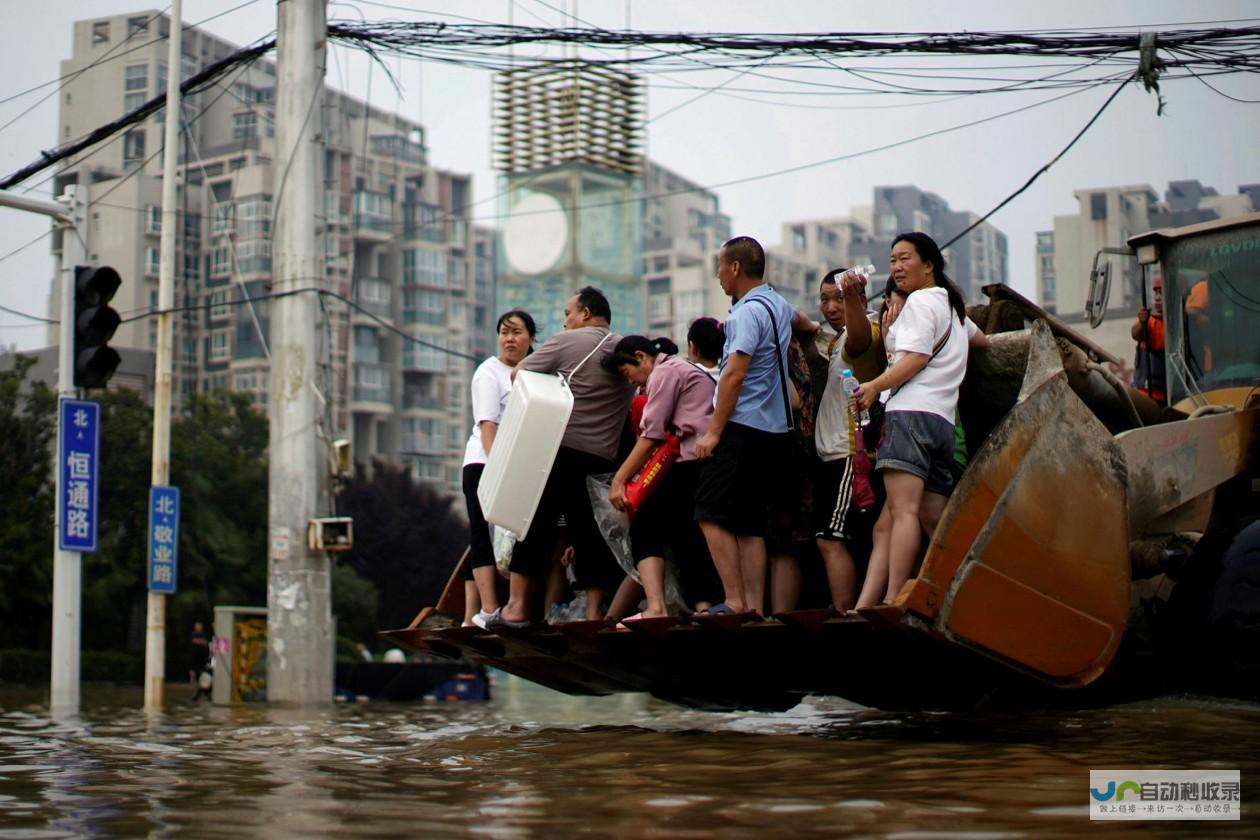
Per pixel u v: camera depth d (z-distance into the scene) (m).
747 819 4.61
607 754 6.80
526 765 6.45
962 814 4.64
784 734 7.78
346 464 14.98
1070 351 7.86
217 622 15.61
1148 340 9.95
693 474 7.42
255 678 15.72
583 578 7.92
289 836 4.47
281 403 14.92
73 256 14.97
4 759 7.23
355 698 17.92
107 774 6.38
